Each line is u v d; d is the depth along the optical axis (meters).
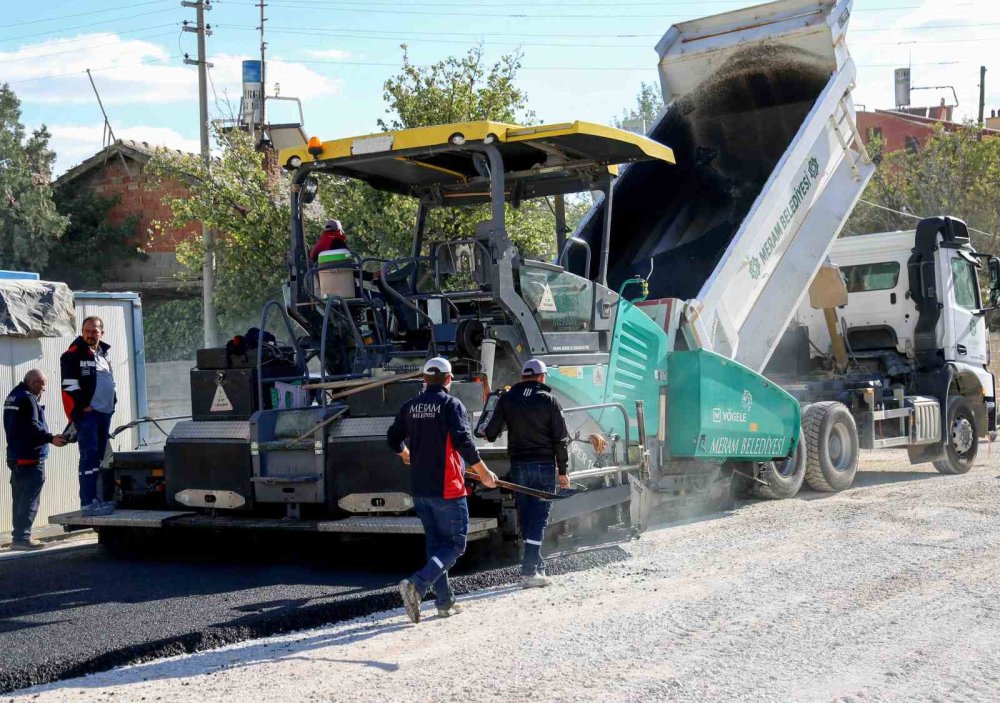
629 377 9.33
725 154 12.45
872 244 14.46
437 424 6.58
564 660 5.57
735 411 10.18
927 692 4.98
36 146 31.69
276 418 8.33
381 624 6.50
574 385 8.63
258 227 19.72
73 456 11.42
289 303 8.91
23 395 9.85
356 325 8.77
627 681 5.20
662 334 9.77
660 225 12.09
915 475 14.20
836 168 11.93
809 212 11.62
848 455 12.25
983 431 14.89
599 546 8.58
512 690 5.09
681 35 12.61
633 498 8.84
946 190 27.59
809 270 11.70
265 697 5.08
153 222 23.12
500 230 8.05
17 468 9.86
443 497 6.54
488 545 8.37
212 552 9.22
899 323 14.26
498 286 8.02
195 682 5.36
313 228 19.64
